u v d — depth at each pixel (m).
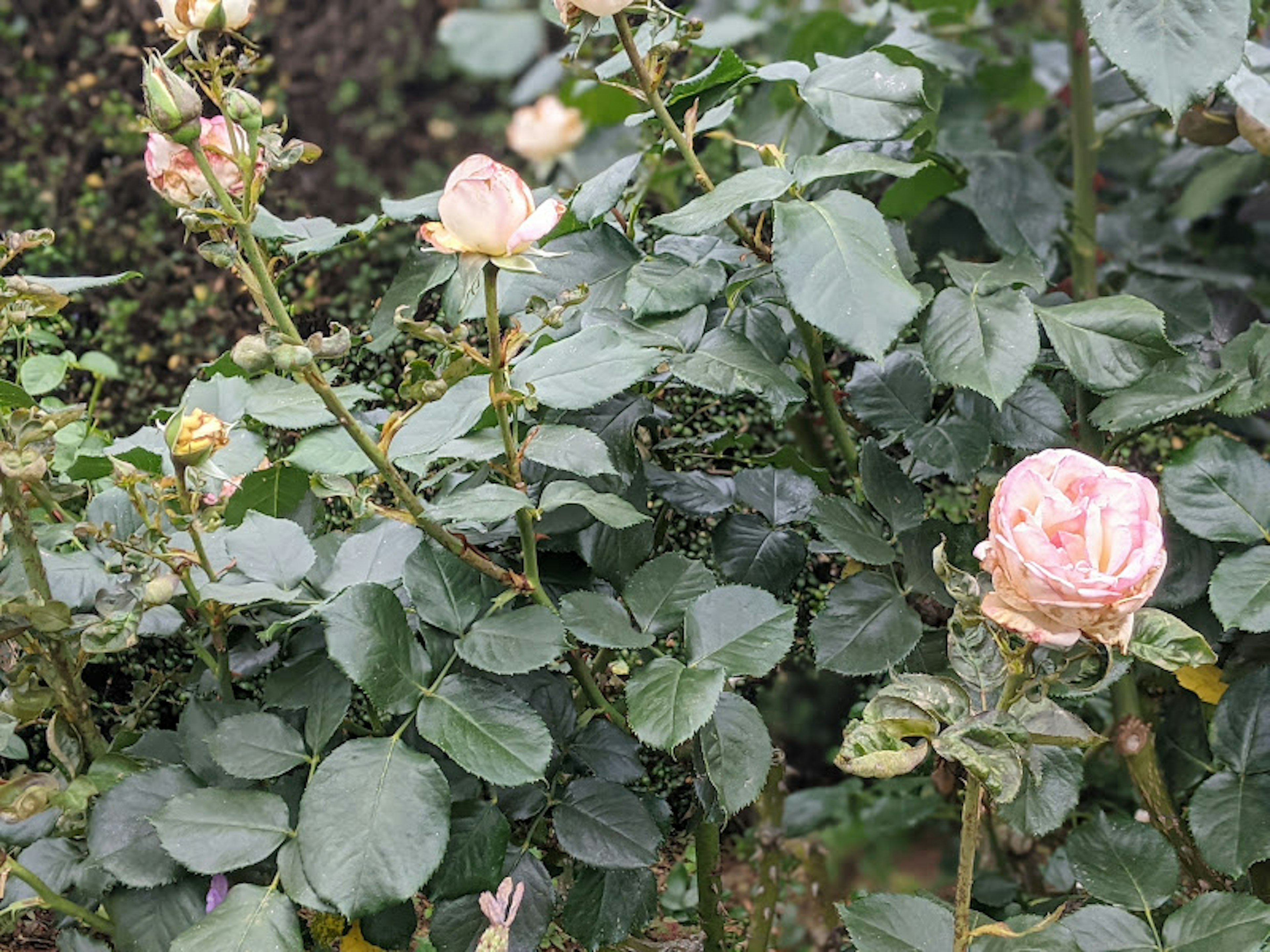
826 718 1.23
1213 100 0.97
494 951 0.61
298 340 0.59
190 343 1.15
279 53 1.52
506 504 0.64
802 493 0.85
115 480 0.71
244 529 0.70
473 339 0.95
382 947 0.70
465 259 0.60
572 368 0.68
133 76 1.23
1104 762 1.13
